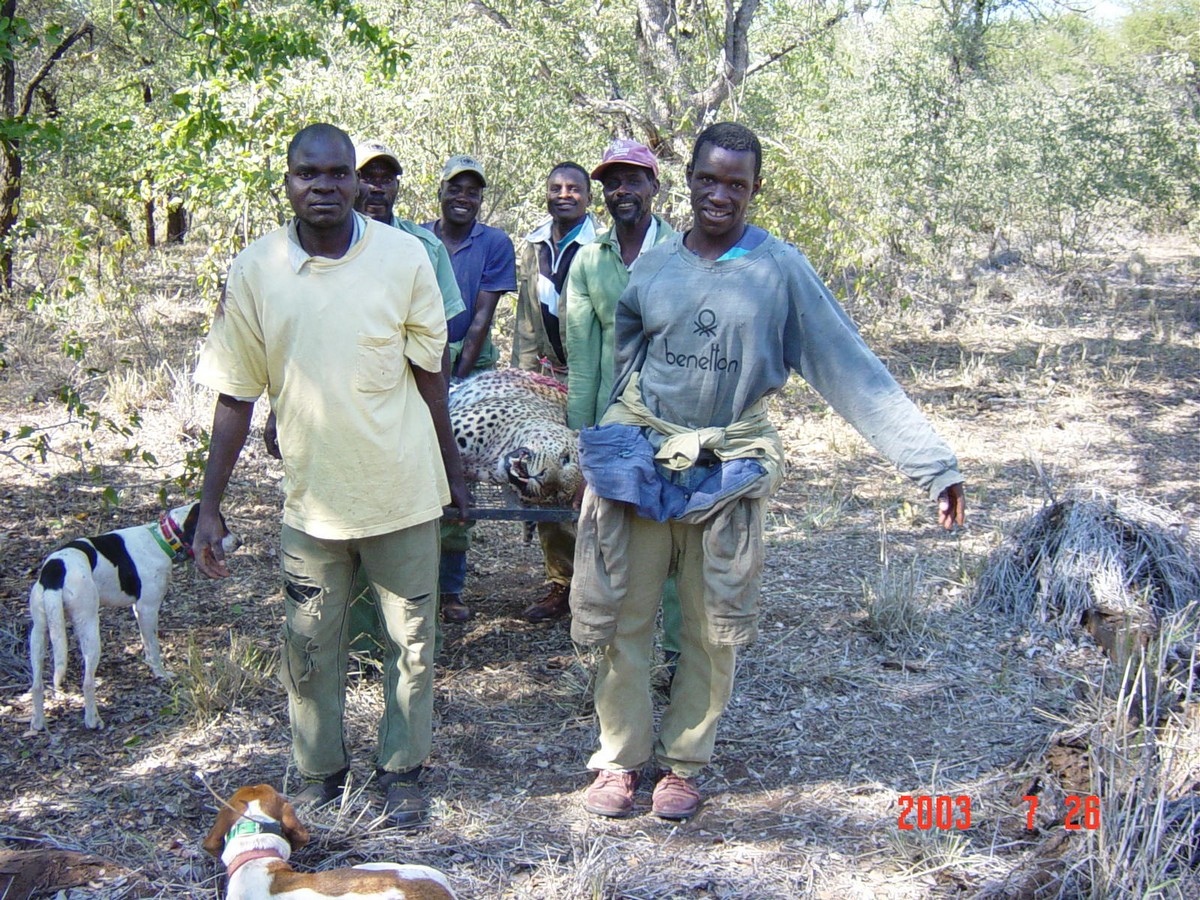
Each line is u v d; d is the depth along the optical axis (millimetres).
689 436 3246
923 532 6074
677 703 3533
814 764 3877
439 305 3332
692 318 3229
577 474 4133
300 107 7566
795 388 8789
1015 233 15055
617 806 3520
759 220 8789
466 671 4480
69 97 11984
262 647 4605
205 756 3850
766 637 4797
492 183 8438
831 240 9227
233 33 5152
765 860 3322
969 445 7688
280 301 3137
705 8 9375
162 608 4984
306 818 3387
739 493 3232
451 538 4750
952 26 12867
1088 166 13344
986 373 9422
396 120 7961
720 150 3137
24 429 5375
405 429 3283
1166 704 3932
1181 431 8000
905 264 12148
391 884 2781
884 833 3463
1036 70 15367
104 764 3803
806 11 10703
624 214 4219
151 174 8461
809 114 10727
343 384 3162
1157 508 5562
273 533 5871
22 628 4711
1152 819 3162
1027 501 6555
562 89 8750
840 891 3188
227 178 7188
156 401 7945
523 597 5195
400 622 3410
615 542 3330
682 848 3387
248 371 3258
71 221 8656
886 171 11555
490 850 3346
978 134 12133
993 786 3717
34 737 3961
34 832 3393
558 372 5027
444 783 3719
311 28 8227
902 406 3188
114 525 5883
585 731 4066
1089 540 5145
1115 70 14492
